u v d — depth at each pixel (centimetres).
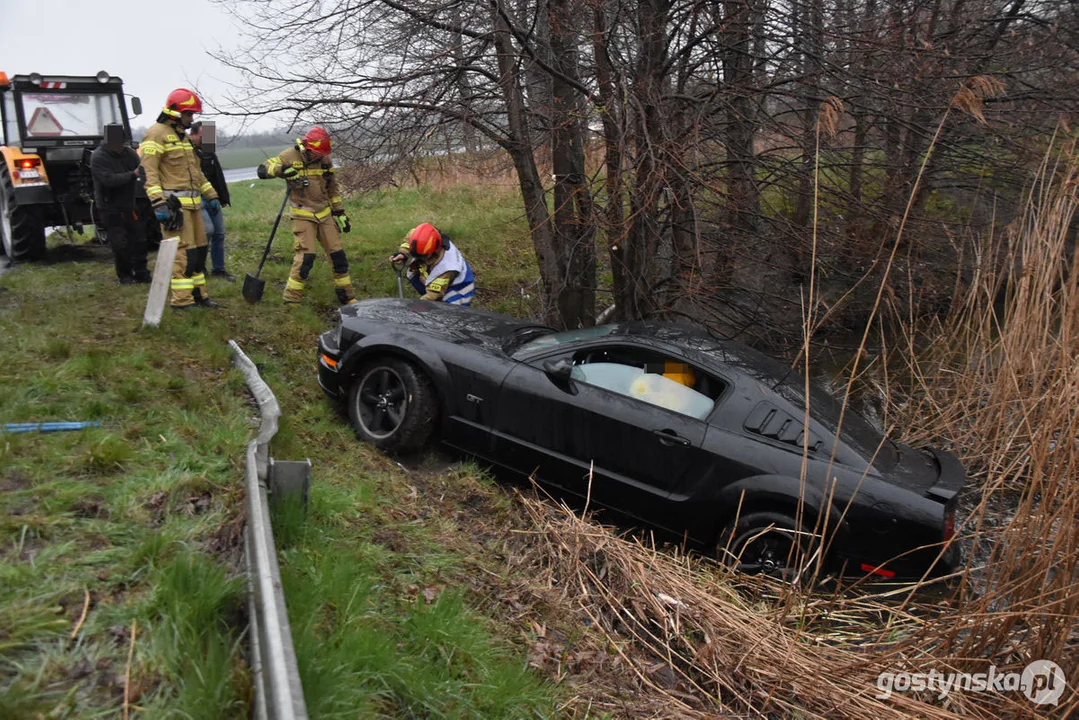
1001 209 819
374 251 1088
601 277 1091
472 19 691
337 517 418
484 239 1202
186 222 710
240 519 361
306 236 806
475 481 545
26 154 915
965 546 564
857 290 842
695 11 699
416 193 1394
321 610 331
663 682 399
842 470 476
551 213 774
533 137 764
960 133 756
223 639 281
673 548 521
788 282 808
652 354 534
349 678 285
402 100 704
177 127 698
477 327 620
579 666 387
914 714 384
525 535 497
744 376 516
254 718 240
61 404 448
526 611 415
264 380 611
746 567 487
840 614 452
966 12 872
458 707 309
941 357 795
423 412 556
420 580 399
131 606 289
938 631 419
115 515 350
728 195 697
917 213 761
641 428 512
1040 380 518
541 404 538
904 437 730
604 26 689
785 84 737
